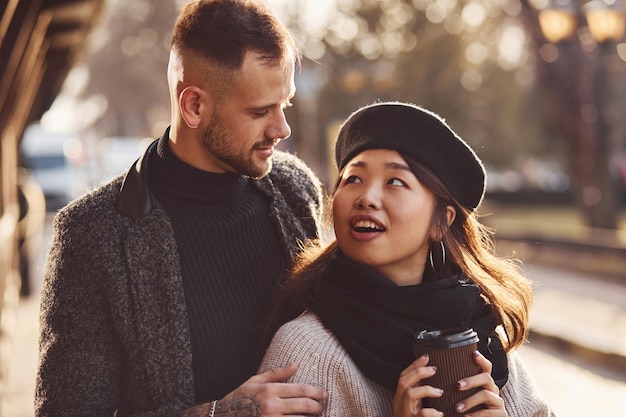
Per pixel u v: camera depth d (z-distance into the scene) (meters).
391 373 2.14
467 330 2.03
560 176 41.41
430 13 25.31
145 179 2.40
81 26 9.61
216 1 2.33
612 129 16.53
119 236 2.35
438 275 2.29
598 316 9.59
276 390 2.12
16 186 11.20
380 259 2.20
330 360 2.17
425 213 2.22
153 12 61.84
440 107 25.69
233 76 2.29
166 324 2.32
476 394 1.98
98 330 2.33
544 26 15.21
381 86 25.81
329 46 25.55
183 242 2.43
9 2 4.73
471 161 2.24
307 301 2.36
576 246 14.18
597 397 6.94
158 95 62.69
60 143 29.70
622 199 27.95
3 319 7.26
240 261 2.52
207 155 2.41
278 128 2.36
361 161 2.22
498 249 16.34
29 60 7.30
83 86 63.81
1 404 6.03
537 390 2.39
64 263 2.33
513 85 27.69
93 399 2.32
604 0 14.38
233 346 2.46
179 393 2.29
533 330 9.14
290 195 2.73
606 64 15.83
